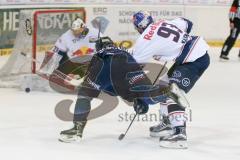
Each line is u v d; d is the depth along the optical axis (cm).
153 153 700
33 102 1029
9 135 777
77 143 741
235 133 824
